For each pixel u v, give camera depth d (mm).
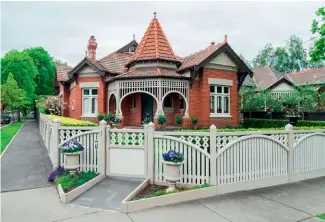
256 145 7039
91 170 7363
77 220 4770
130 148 7016
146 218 4859
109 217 4898
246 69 17297
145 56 16453
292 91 26781
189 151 6461
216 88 16516
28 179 7457
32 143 15008
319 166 8352
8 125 30484
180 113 17016
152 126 6762
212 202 5754
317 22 13961
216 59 16062
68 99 22516
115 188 6453
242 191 6586
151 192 6055
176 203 5664
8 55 42125
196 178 6426
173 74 15523
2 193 6270
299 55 50469
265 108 23703
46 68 49375
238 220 4832
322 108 23266
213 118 16062
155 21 18250
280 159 7477
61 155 7715
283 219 4922
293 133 7801
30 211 5184
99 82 17594
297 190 6809
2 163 9523
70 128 7641
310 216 5086
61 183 6488
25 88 40250
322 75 31469
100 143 7262
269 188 6922
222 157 6453
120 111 15523
